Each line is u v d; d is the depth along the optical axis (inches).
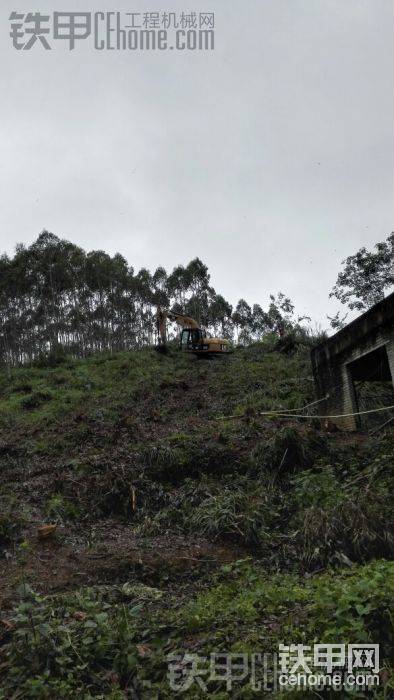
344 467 333.1
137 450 390.6
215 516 284.4
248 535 265.7
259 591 193.5
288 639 154.6
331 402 460.1
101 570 239.6
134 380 787.4
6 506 319.0
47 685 144.9
